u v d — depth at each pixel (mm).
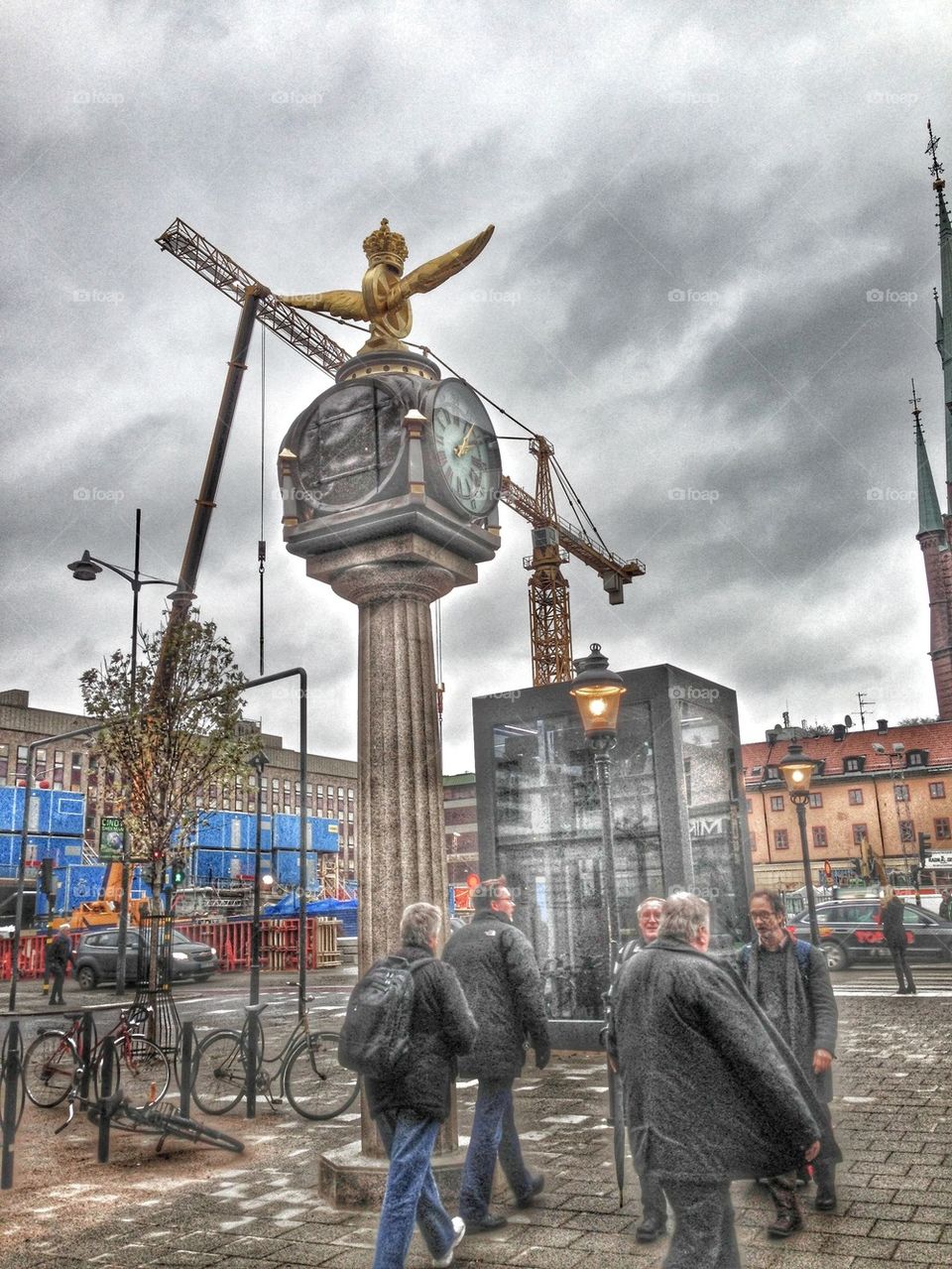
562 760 12719
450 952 5664
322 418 7219
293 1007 18797
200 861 38656
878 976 20016
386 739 6672
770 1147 3500
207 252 43625
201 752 13500
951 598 114438
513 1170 5762
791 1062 4762
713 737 12875
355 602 7230
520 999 5453
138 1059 10023
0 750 85438
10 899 37188
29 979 29125
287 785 106625
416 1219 4738
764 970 5625
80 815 40875
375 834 6539
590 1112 8398
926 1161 6348
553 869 12531
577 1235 5230
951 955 21891
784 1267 4660
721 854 12570
